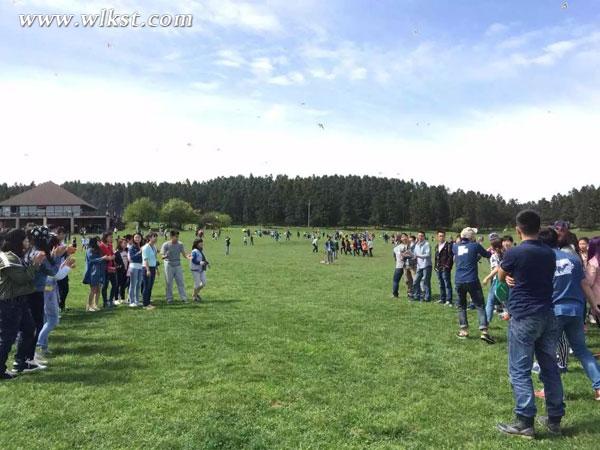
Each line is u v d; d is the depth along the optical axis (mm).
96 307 12016
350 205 147750
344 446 4488
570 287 5664
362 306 12617
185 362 7176
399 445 4523
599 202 123438
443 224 142500
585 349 5680
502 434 4758
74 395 5785
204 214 145875
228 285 17734
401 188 158375
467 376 6586
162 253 13320
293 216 150250
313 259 34906
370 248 40469
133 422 4992
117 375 6535
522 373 4832
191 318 10750
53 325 7727
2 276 6414
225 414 5207
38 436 4699
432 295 15250
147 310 11875
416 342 8531
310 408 5391
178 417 5117
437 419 5125
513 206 167250
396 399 5688
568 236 7125
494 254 11398
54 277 7672
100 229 101812
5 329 6395
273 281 19234
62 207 104938
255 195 160625
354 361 7266
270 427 4898
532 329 4816
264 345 8234
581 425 4938
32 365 6816
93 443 4551
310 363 7152
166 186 181500
